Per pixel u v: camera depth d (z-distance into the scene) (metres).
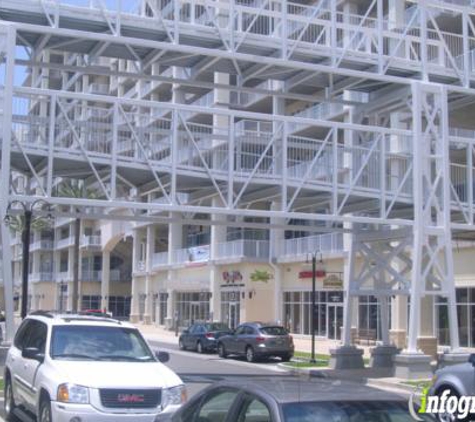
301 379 6.63
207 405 6.51
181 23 21.66
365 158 23.16
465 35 25.02
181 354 34.25
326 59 23.67
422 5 24.47
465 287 33.53
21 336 12.73
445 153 23.62
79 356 10.89
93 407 9.62
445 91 23.95
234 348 30.89
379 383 21.09
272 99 48.50
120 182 25.06
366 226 25.67
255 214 21.05
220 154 28.42
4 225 18.50
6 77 19.00
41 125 20.56
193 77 23.08
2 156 18.75
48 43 21.39
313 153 29.00
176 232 59.62
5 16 20.52
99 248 79.12
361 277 25.50
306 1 44.28
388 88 24.70
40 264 94.19
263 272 46.25
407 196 24.20
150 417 9.80
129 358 11.10
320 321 43.88
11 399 12.44
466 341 33.41
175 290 57.34
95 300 84.38
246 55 21.62
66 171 22.30
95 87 73.62
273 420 5.45
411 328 22.45
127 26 21.14
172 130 20.86
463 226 23.97
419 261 22.75
